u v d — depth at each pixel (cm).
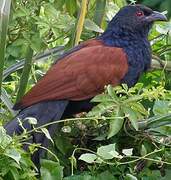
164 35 961
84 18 903
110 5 965
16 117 802
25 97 823
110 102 776
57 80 835
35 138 776
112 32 920
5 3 760
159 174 791
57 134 826
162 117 794
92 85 849
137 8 934
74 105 857
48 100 823
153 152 766
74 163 768
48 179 732
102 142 830
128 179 758
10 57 963
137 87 856
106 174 774
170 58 948
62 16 892
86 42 910
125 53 895
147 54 922
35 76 935
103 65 865
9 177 714
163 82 901
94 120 792
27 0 910
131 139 822
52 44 972
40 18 885
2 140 700
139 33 923
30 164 720
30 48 873
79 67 851
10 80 976
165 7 1434
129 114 771
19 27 911
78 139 833
